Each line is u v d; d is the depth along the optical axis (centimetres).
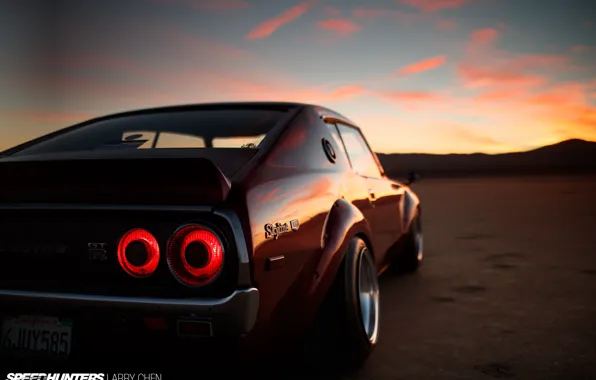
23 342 191
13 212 191
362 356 251
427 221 924
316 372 252
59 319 187
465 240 689
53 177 185
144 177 177
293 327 210
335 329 242
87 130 266
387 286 433
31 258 191
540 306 370
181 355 180
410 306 372
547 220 913
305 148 251
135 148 231
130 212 179
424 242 673
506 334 310
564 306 370
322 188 244
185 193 178
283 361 252
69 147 242
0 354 194
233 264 175
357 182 297
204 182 175
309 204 226
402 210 414
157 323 174
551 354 277
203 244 173
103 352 185
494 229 800
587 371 254
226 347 176
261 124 249
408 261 475
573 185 2247
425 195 1766
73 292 182
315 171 249
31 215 191
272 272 191
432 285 435
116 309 176
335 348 245
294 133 247
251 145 226
